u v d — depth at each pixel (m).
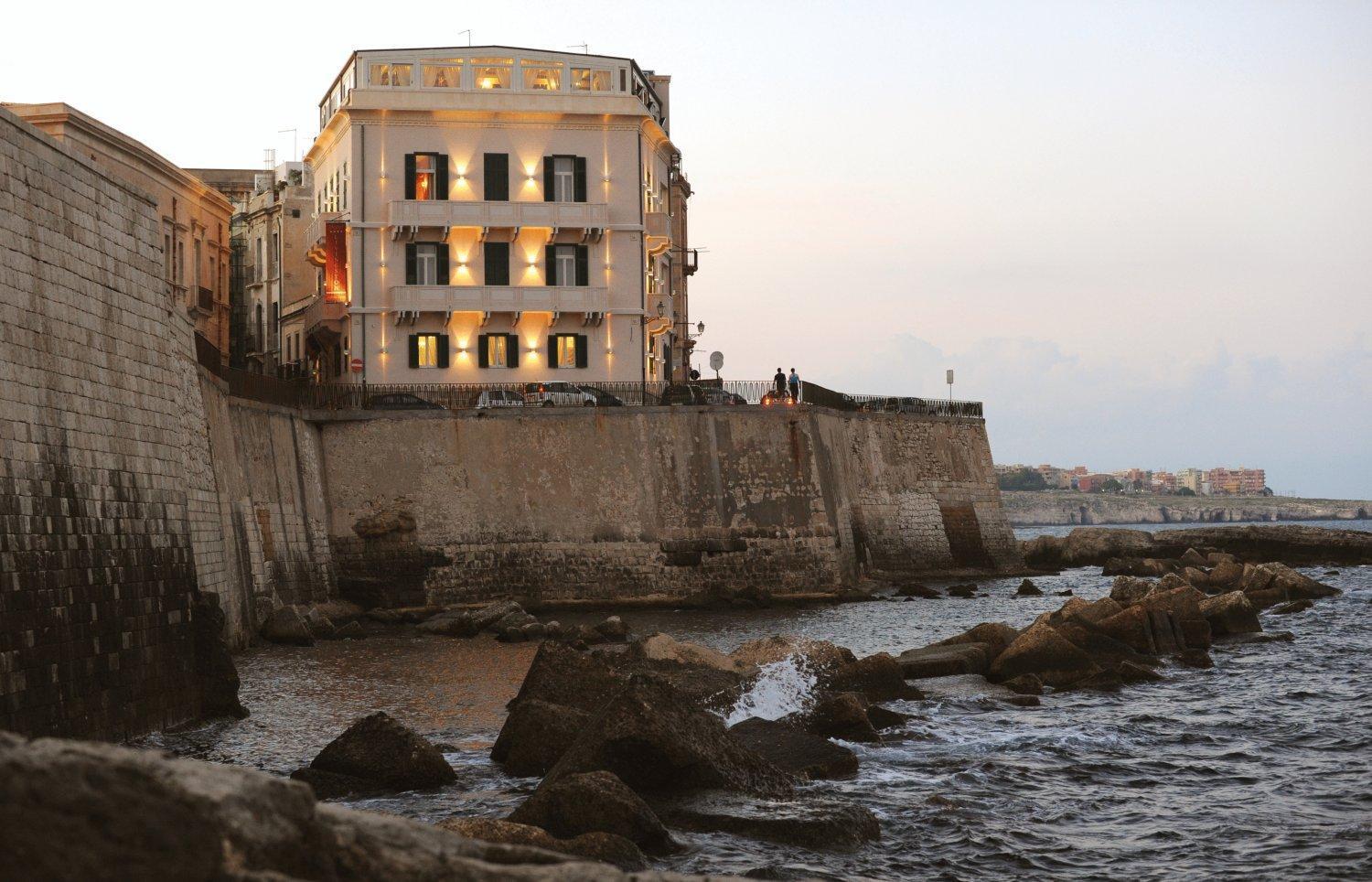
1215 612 44.31
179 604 27.03
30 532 21.06
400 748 21.53
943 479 78.69
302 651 41.53
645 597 58.72
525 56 72.31
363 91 69.38
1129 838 19.28
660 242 74.69
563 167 71.44
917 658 35.16
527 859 9.44
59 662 21.67
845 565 64.38
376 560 56.94
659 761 19.47
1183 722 28.56
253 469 48.97
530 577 58.25
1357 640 44.00
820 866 17.28
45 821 6.72
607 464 59.78
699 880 9.48
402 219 68.88
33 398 21.64
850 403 71.81
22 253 21.77
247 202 90.94
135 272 26.59
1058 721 28.56
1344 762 24.61
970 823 19.80
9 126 21.67
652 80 90.19
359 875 8.28
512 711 23.95
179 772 7.66
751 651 31.09
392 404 59.88
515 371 70.62
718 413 61.59
